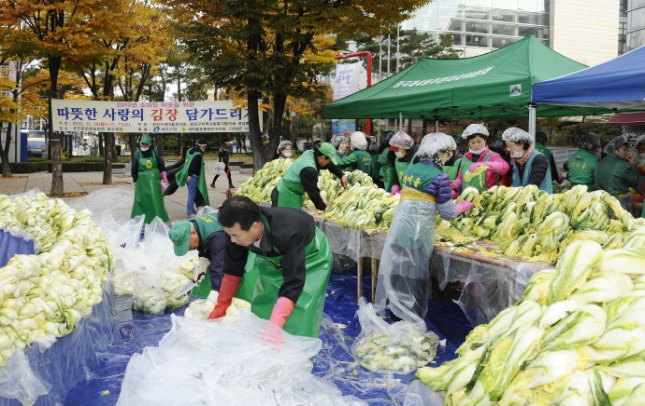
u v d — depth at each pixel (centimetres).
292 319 309
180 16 1054
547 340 163
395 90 1032
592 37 4112
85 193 1504
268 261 321
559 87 614
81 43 1247
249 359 247
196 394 228
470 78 830
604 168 681
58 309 311
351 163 848
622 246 209
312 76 1116
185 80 3566
